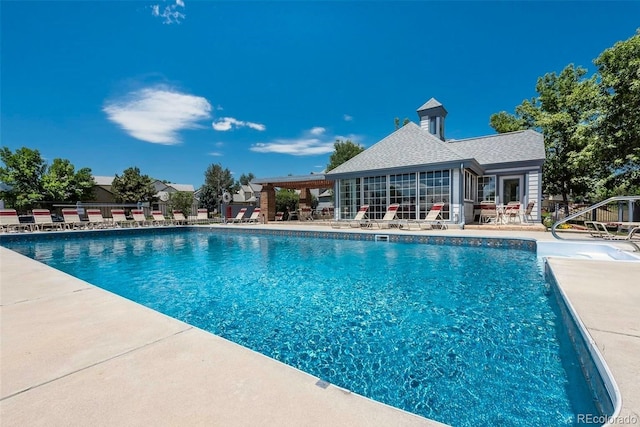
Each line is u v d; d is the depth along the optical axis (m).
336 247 10.22
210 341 2.33
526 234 9.88
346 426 1.37
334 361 3.01
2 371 1.90
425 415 2.22
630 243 6.62
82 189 28.94
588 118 15.36
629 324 2.54
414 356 3.04
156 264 8.11
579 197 16.69
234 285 5.89
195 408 1.52
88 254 9.89
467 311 4.21
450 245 9.74
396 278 6.08
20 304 3.26
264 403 1.55
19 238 12.55
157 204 36.12
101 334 2.46
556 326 3.67
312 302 4.76
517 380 2.59
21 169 26.11
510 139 15.53
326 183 19.38
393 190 14.08
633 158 10.62
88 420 1.45
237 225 17.20
